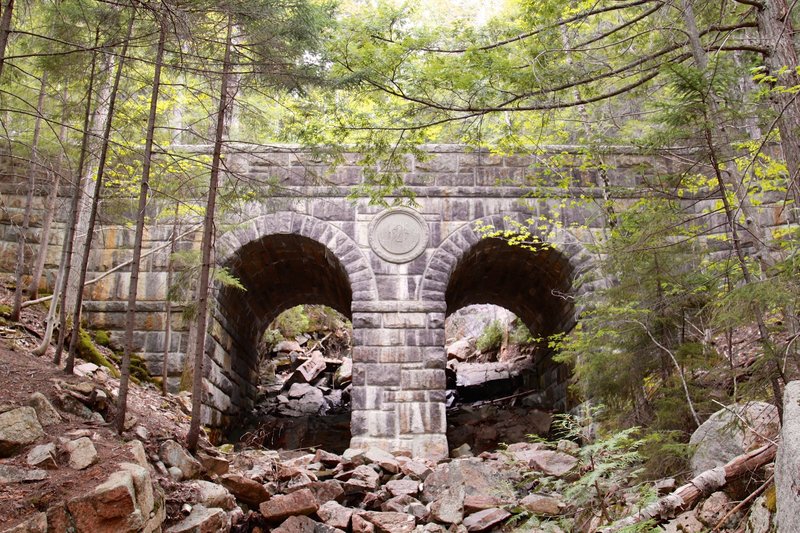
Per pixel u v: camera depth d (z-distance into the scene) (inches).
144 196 366.6
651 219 378.0
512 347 1060.5
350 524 382.0
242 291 727.7
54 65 389.7
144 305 629.9
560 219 679.7
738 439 312.0
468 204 680.4
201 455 382.6
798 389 217.9
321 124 434.9
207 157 642.2
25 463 290.0
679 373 411.5
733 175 376.8
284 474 431.5
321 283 807.1
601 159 574.6
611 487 287.0
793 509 191.9
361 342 637.3
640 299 434.6
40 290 601.0
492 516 378.9
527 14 430.6
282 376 1034.7
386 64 391.5
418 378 626.8
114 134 523.2
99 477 288.0
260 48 393.7
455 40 420.2
